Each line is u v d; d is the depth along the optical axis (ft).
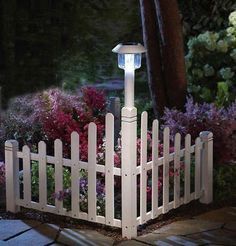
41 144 11.67
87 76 21.89
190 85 17.22
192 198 12.34
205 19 19.12
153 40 15.43
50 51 22.48
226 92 16.16
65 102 13.51
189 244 10.82
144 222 11.32
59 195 11.61
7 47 22.44
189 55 17.46
